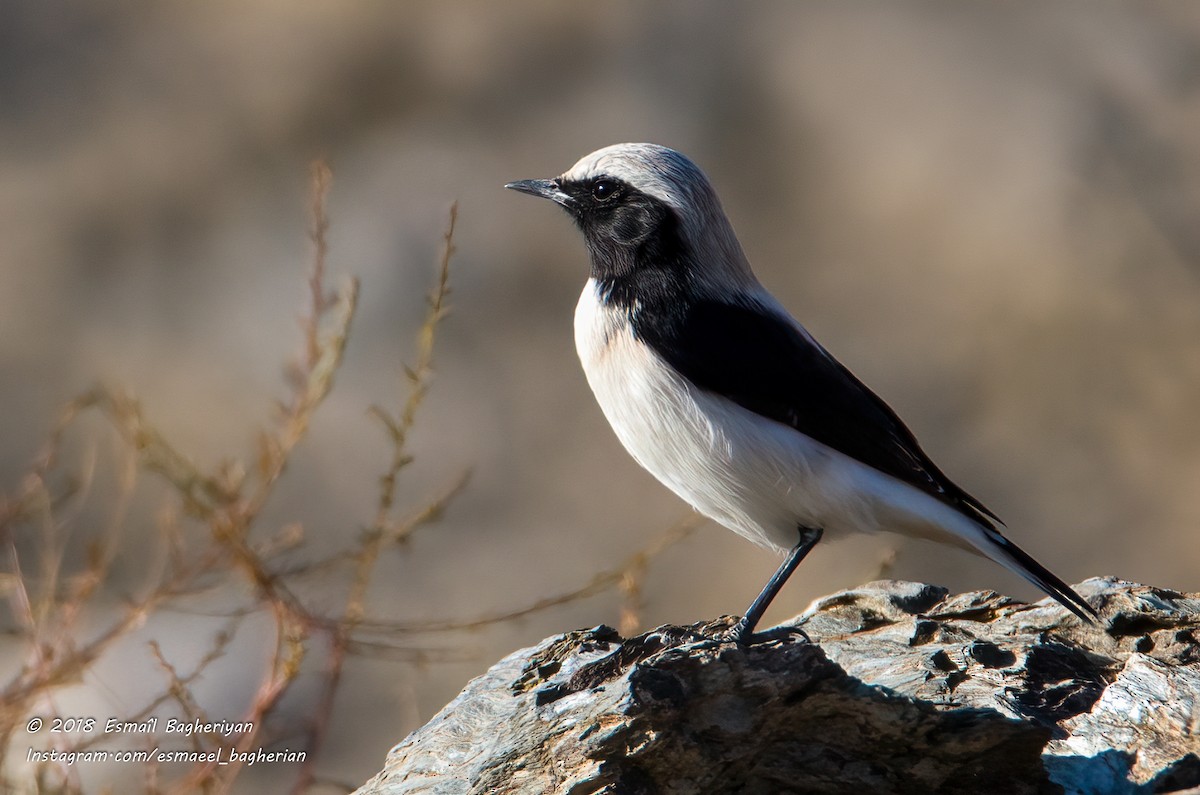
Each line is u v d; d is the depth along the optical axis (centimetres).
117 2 2603
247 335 1925
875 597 727
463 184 2131
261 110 2331
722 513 762
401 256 1989
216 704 1044
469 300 1928
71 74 2469
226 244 2108
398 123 2305
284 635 858
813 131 2192
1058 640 659
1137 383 1748
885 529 729
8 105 2431
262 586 823
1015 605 707
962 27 2281
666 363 724
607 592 1440
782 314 763
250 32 2469
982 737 548
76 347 1942
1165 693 586
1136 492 1631
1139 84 2175
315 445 1664
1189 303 1841
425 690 1275
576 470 1642
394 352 1848
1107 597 681
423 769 595
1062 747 562
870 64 2270
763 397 713
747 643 574
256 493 821
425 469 1652
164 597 811
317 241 871
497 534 1551
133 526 1395
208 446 1697
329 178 957
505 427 1719
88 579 807
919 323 1870
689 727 540
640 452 754
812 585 1415
